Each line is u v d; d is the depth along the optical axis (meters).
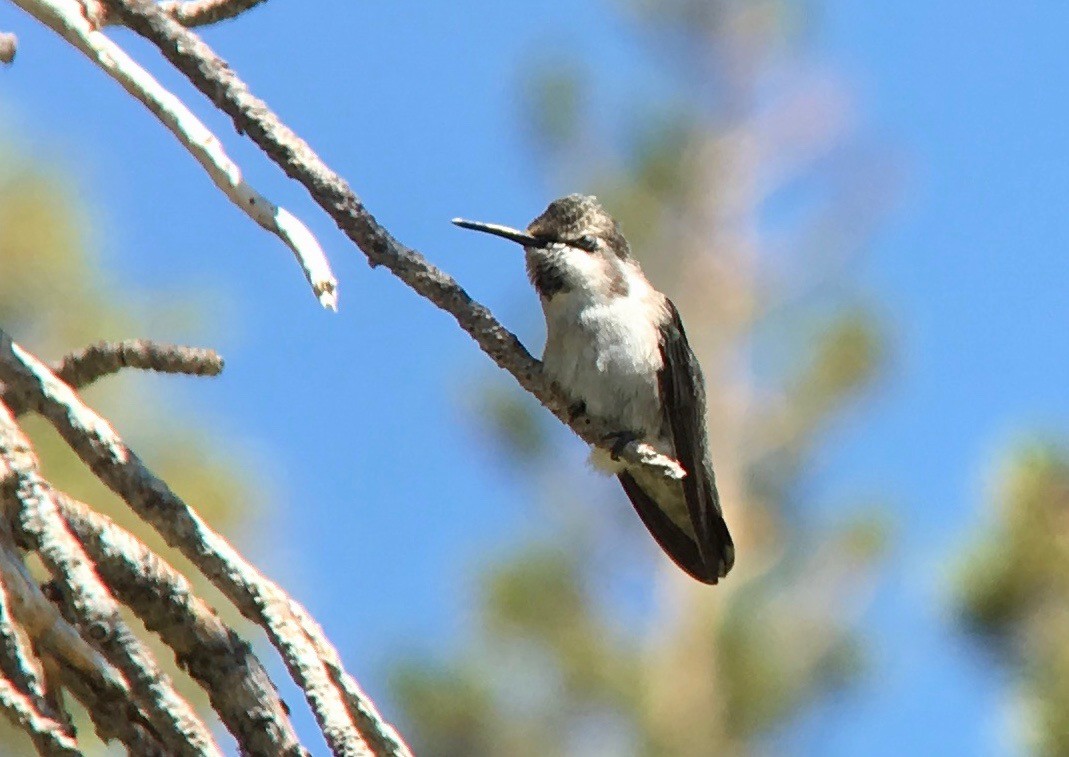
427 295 5.90
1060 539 10.84
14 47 5.08
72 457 8.05
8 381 4.15
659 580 20.58
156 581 4.08
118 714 3.72
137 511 4.09
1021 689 10.48
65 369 4.65
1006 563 10.84
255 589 4.09
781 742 19.45
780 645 19.69
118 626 3.70
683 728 19.36
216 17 5.74
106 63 4.46
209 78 4.86
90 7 4.71
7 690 3.33
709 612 19.97
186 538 4.14
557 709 19.58
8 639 3.49
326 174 5.15
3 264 9.04
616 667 19.72
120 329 9.16
